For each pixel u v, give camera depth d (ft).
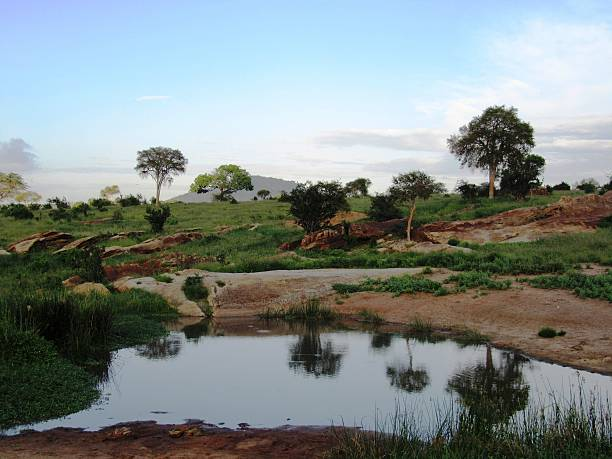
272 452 23.49
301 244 116.67
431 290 62.39
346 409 29.22
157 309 62.69
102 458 22.70
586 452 21.31
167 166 250.37
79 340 41.91
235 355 42.14
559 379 34.22
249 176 361.10
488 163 188.24
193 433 25.80
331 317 59.00
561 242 96.32
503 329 48.44
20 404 28.63
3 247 120.26
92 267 76.74
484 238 112.16
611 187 185.98
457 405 29.48
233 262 92.73
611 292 53.47
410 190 137.08
